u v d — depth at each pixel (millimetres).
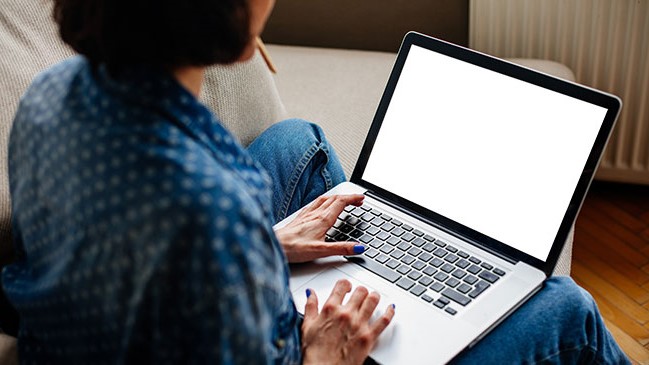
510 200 1041
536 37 1693
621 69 1635
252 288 604
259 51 1222
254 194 653
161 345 619
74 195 614
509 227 1034
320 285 1005
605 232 1750
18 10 1049
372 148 1173
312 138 1218
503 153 1059
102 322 648
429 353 892
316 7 1813
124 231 590
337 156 1319
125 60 619
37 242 683
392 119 1159
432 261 1026
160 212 576
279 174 1180
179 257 582
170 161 582
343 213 1130
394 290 984
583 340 959
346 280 944
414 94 1144
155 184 580
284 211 1170
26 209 678
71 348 697
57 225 641
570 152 1004
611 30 1597
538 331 947
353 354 874
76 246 622
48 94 669
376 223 1104
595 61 1648
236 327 605
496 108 1072
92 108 621
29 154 661
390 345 903
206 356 620
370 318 938
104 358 677
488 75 1086
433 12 1773
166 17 597
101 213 599
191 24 603
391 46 1839
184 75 659
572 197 993
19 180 689
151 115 603
